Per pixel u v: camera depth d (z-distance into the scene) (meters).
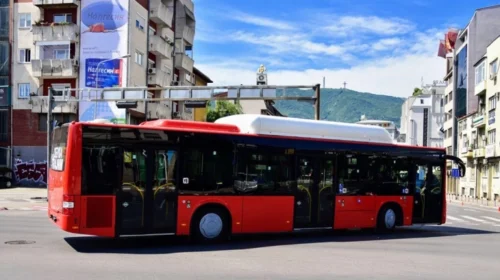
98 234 11.50
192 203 12.65
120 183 11.77
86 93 31.42
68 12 44.22
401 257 11.64
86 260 10.20
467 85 63.28
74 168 11.37
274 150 14.00
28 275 8.55
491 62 51.28
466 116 62.22
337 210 15.11
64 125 11.96
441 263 10.97
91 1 43.62
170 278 8.59
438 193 17.55
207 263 10.18
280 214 13.95
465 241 15.41
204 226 12.91
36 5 43.62
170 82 53.31
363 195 15.71
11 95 44.84
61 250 11.51
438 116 101.88
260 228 13.61
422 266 10.49
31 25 44.75
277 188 13.95
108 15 43.38
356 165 15.64
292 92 30.25
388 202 16.34
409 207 16.81
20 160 44.56
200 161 12.85
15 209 24.45
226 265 9.99
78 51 43.53
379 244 13.95
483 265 10.88
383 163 16.27
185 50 60.91
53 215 12.34
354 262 10.73
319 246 13.16
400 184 16.66
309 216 14.52
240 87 27.06
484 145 52.94
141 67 46.22
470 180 60.44
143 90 28.28
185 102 27.53
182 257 10.88
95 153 11.61
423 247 13.62
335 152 15.17
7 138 44.78
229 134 13.34
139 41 45.62
